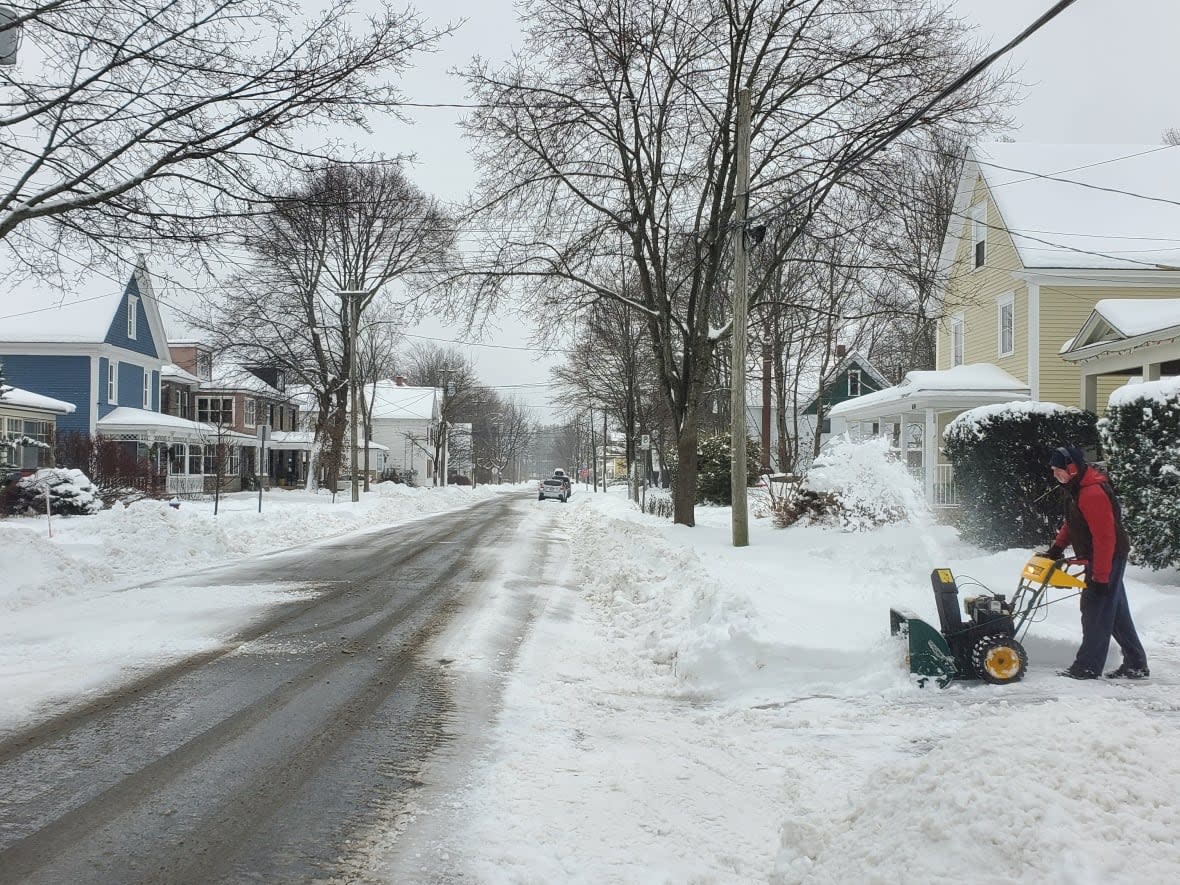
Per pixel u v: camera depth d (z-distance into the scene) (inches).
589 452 4256.9
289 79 430.6
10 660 281.9
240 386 2012.8
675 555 457.4
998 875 97.6
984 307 1011.9
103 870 137.6
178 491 1498.5
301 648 305.6
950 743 131.1
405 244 1397.6
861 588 361.4
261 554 631.8
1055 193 962.7
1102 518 237.6
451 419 3125.0
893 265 724.7
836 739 200.1
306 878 135.6
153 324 1565.0
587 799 167.0
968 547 472.7
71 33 399.5
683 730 214.1
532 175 722.8
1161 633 297.4
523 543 754.2
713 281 721.0
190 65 422.3
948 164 986.1
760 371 1630.2
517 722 220.2
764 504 928.9
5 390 1037.2
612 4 665.0
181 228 475.2
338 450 1590.8
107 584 456.1
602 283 903.1
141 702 234.4
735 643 265.4
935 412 935.7
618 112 695.7
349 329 1582.2
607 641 329.4
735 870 136.5
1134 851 96.3
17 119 414.9
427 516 1188.5
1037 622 286.2
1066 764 113.7
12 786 173.3
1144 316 611.2
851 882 108.7
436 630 341.4
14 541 431.2
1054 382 883.4
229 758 191.0
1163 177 981.2
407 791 171.9
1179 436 350.3
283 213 479.5
